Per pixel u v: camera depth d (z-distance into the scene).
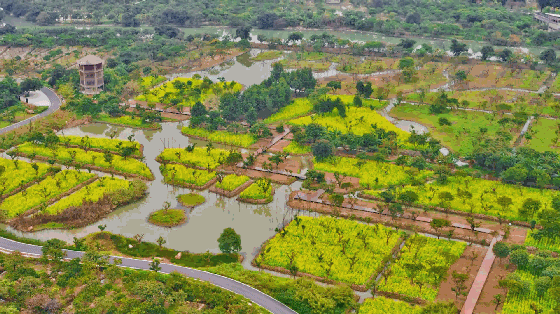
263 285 186.62
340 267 197.25
